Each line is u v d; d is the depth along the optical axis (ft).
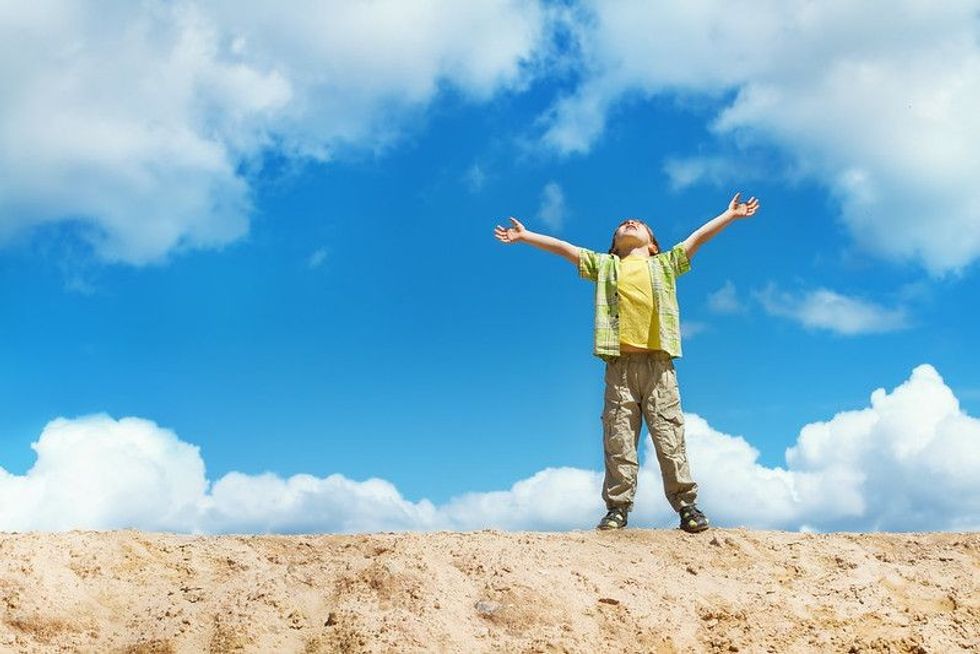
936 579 23.72
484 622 19.15
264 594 19.49
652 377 27.61
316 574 20.85
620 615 20.13
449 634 18.28
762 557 24.59
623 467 27.27
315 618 19.03
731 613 21.04
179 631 18.21
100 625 18.76
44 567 19.89
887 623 20.92
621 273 28.17
